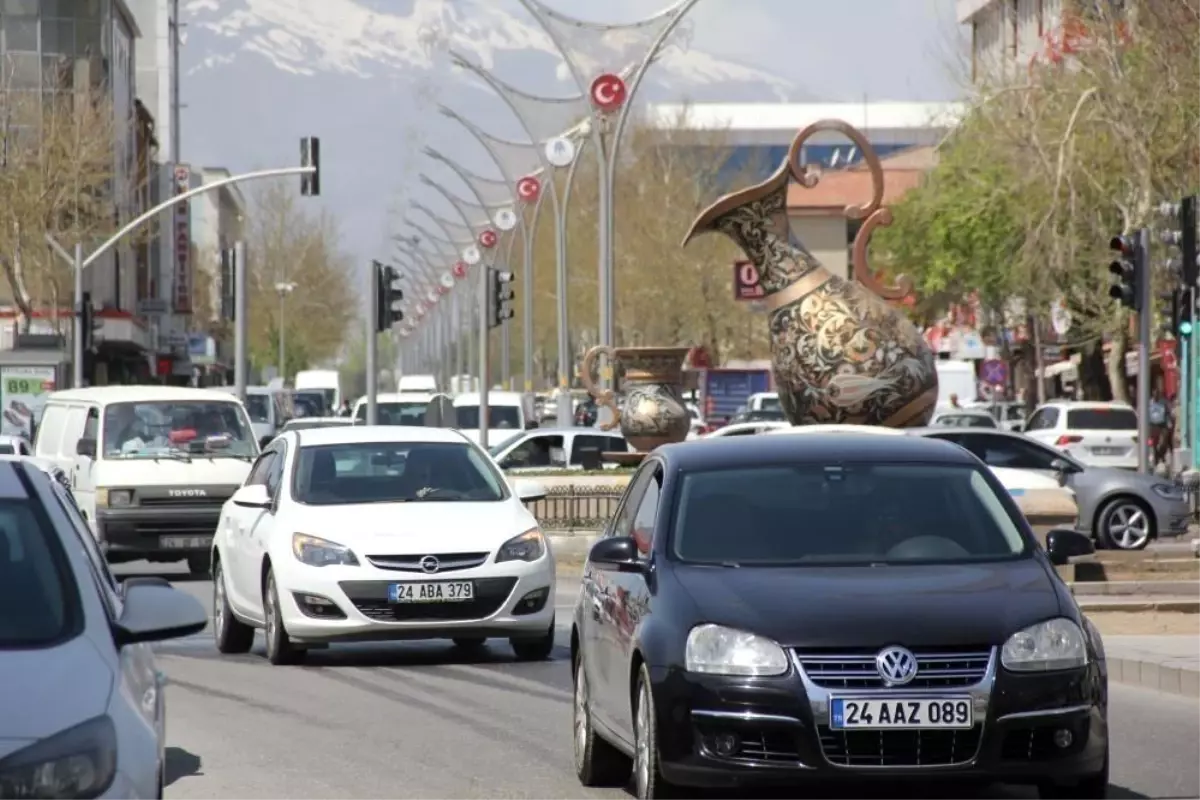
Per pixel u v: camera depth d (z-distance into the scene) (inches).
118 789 569.9
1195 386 3376.0
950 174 5659.5
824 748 828.0
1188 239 2748.5
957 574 892.0
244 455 2586.1
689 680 844.6
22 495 687.1
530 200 5408.5
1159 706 1360.7
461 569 1561.3
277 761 1127.0
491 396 4522.6
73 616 637.9
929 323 6791.3
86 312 4724.4
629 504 1050.7
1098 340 5472.4
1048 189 4313.5
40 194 6594.5
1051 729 839.1
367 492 1659.7
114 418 2566.4
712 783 838.5
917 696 826.2
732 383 7805.1
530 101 5147.6
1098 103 4202.8
